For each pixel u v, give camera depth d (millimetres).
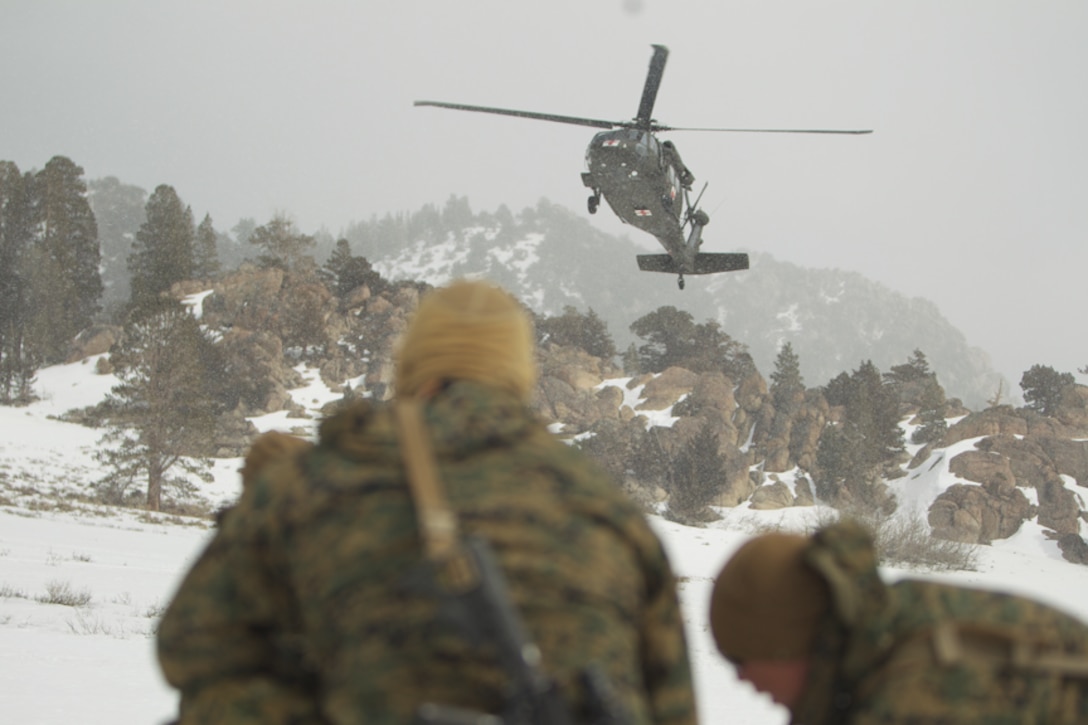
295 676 4039
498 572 3422
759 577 4512
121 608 47625
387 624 3443
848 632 4441
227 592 3926
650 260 60312
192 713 3982
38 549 78500
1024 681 4234
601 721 3285
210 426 173000
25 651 28219
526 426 3953
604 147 49344
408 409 3938
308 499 3768
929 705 4203
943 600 4426
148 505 167625
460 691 3334
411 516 3643
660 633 4004
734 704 28906
